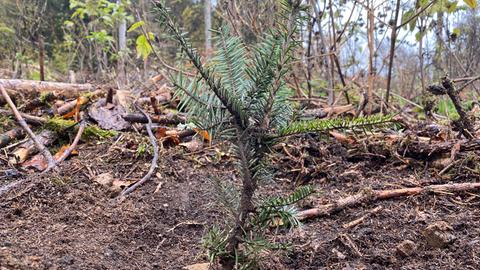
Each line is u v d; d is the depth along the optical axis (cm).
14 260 110
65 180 190
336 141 235
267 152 101
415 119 331
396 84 512
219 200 108
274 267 129
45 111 290
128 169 213
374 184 196
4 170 205
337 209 168
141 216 165
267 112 97
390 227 154
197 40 620
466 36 419
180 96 97
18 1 634
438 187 180
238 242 107
